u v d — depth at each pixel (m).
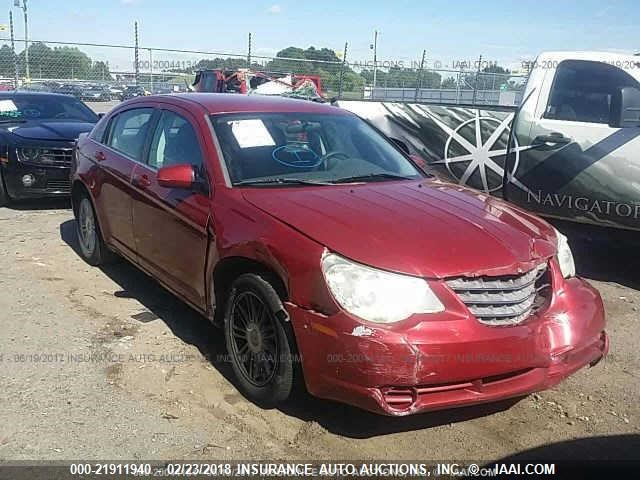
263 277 3.41
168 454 3.14
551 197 6.04
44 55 18.94
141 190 4.68
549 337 3.27
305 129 4.59
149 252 4.68
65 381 3.81
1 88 17.95
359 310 3.00
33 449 3.14
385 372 2.94
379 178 4.32
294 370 3.29
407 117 7.01
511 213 3.92
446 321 3.03
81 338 4.41
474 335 3.03
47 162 8.10
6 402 3.55
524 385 3.20
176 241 4.25
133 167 4.90
